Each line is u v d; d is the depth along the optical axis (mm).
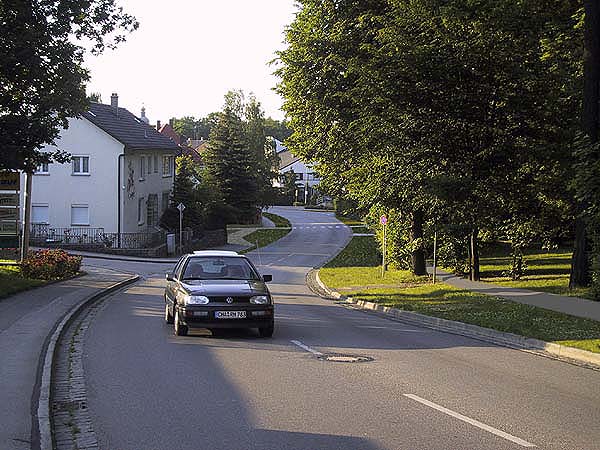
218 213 67875
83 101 24281
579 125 22453
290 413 8164
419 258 33750
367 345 13906
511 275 28688
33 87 23594
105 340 14312
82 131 51719
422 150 23922
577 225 22219
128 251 49938
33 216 52375
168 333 15422
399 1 23188
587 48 21047
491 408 8477
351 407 8477
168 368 11117
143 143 57000
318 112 32281
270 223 89688
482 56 22094
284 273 41000
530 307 18781
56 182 52094
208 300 14414
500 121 23203
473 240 28078
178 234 57062
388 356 12508
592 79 21016
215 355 12422
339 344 13977
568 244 33875
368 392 9352
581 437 7176
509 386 9906
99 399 8953
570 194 23469
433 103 23000
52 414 8172
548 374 10953
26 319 16562
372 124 24594
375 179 27531
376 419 7883
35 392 8859
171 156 66688
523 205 24906
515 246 27797
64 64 23266
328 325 17406
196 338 14656
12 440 6715
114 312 19953
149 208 59969
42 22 23094
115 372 10781
